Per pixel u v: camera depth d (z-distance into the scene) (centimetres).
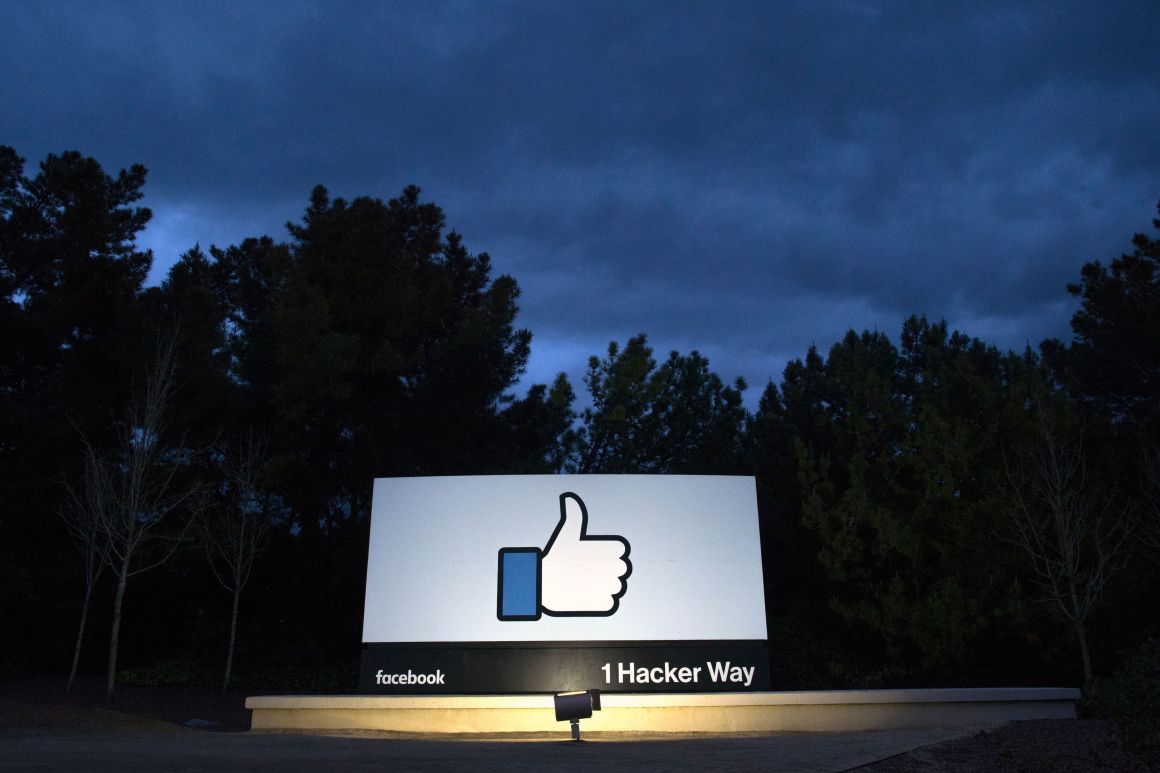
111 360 2258
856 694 1489
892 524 1912
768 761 920
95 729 1336
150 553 2139
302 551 2325
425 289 2552
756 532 1583
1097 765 827
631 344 2669
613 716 1473
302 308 2256
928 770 863
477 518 1581
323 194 2709
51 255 2473
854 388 2219
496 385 2452
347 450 2275
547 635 1522
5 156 2561
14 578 2111
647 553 1563
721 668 1509
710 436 2691
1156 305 2262
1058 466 1872
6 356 2464
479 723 1459
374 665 1511
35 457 2256
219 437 2281
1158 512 1831
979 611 1853
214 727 1552
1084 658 1681
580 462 2650
